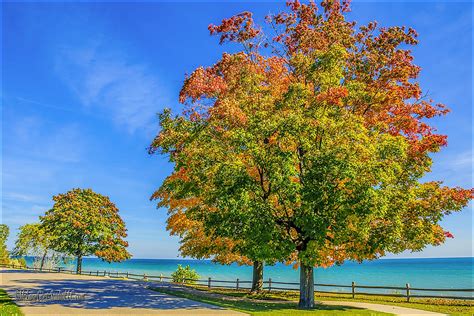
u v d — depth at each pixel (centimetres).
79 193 5903
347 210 1652
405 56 2345
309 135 1828
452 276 8369
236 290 3209
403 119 2172
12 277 3656
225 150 1930
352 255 2067
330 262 2144
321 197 1653
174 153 2091
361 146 1697
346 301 2325
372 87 2225
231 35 2320
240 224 1817
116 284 3111
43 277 3803
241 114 1862
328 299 2447
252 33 2302
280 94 2034
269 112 1886
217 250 2670
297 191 1711
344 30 2350
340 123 1794
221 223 1880
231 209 1716
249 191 1817
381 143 1789
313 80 2025
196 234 2873
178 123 2097
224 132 1939
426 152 1959
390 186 1834
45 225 5628
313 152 1784
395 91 2178
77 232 5475
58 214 5494
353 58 2303
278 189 1755
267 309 1773
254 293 2855
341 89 1812
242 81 2034
